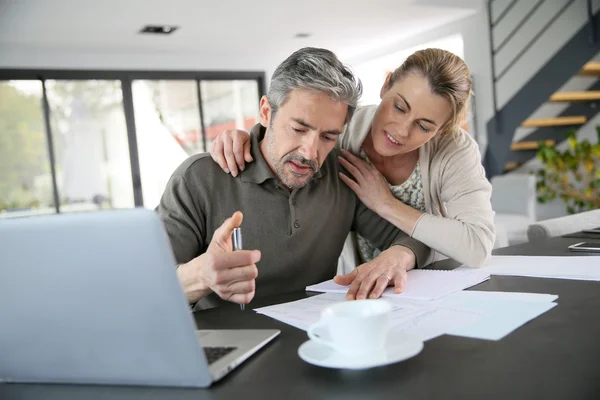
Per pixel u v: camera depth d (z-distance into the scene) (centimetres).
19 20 454
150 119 636
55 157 583
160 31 532
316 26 572
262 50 668
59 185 584
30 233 64
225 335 86
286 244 141
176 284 63
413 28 626
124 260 63
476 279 117
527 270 123
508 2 569
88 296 65
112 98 612
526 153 579
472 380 64
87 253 64
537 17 548
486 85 588
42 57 568
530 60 555
